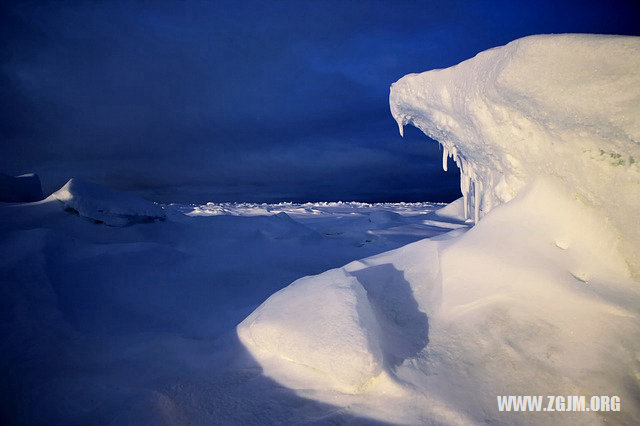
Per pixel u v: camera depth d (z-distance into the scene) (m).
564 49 2.16
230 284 4.51
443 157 6.00
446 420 1.68
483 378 1.90
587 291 2.15
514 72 2.46
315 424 1.68
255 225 7.79
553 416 1.67
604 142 2.16
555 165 2.62
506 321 2.18
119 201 6.25
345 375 1.84
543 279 2.26
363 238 8.31
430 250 2.99
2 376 2.12
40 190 8.94
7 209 5.55
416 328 2.35
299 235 7.70
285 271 5.23
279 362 2.15
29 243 3.85
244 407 1.83
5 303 2.82
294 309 2.30
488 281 2.42
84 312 3.16
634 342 1.89
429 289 2.63
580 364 1.86
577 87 2.14
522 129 2.84
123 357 2.43
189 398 1.90
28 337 2.52
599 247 2.37
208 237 6.94
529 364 1.93
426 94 4.43
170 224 6.89
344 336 1.95
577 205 2.53
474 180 5.43
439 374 1.94
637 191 2.11
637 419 1.61
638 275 2.22
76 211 5.74
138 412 1.76
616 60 1.94
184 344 2.61
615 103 1.99
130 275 4.11
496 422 1.65
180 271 4.64
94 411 1.84
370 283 2.86
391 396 1.81
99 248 4.43
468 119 3.61
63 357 2.37
